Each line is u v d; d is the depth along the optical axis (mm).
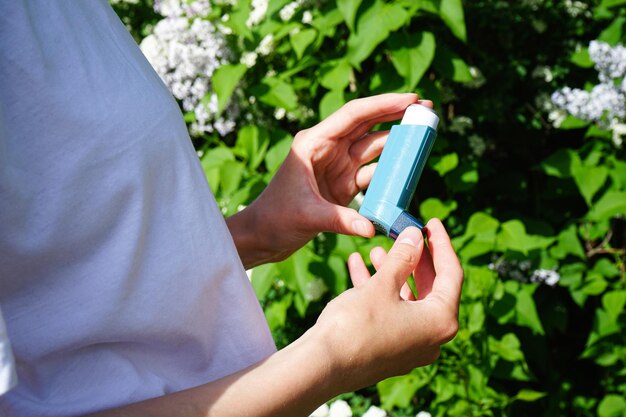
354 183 1086
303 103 2557
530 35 2900
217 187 2424
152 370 665
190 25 2375
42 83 585
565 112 2793
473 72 2615
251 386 581
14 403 595
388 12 2139
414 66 2184
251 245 1024
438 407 2424
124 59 661
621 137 2635
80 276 607
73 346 607
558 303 2838
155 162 642
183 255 663
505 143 2982
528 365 2834
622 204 2625
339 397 2689
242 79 2398
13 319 590
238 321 722
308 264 2209
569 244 2721
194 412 561
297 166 1007
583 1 2908
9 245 568
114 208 613
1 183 550
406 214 886
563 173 2641
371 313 656
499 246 2420
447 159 2492
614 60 2504
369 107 1011
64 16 618
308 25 2373
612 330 2684
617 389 2809
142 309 639
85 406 608
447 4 2146
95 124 604
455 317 727
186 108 2395
